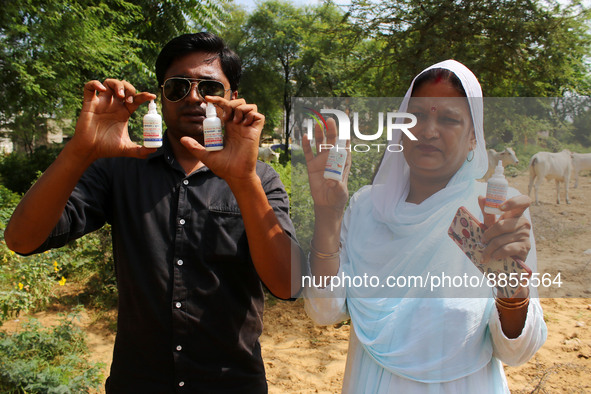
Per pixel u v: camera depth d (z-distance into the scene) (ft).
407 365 4.76
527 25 31.99
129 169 5.71
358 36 39.11
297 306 16.81
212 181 5.70
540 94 34.04
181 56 5.73
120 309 5.59
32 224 4.93
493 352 5.01
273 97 81.05
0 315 13.74
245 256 5.59
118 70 35.06
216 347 5.48
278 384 11.68
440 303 4.77
